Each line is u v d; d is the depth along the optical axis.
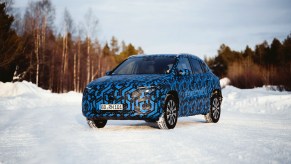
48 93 24.11
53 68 47.47
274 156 4.23
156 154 4.39
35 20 40.97
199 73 8.83
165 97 7.03
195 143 5.26
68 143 5.43
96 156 4.32
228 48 83.69
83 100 7.25
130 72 7.96
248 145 5.06
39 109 14.19
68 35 51.44
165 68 7.84
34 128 7.61
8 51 29.41
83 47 52.81
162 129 7.21
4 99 18.11
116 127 7.89
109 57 77.88
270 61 65.69
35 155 4.46
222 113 12.84
